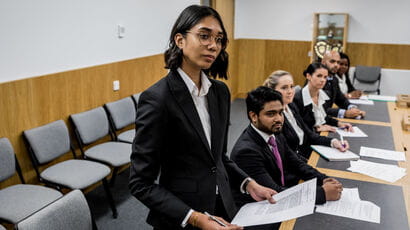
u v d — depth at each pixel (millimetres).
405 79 6086
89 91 3295
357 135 2582
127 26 3773
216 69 1303
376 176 1849
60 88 2971
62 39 2973
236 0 6609
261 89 1830
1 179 2355
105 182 2732
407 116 2918
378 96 4117
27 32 2650
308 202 1365
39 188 2314
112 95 3611
